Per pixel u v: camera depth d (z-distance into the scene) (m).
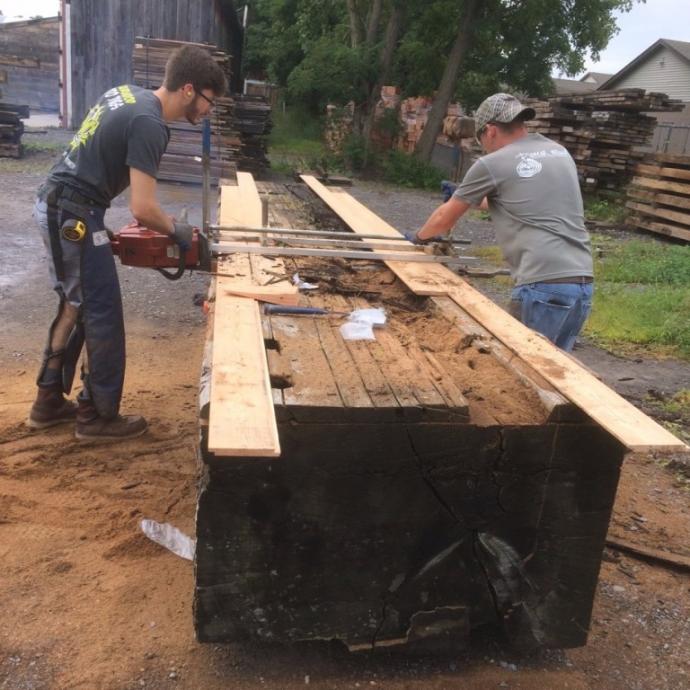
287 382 2.26
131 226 3.63
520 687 2.42
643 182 12.20
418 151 17.05
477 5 16.59
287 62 23.52
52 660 2.38
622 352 6.16
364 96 17.14
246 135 13.64
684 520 3.58
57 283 3.55
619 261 9.21
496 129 3.66
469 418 2.17
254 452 1.79
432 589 2.36
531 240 3.51
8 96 25.92
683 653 2.67
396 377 2.33
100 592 2.70
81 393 3.75
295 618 2.32
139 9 17.61
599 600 2.93
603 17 19.77
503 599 2.40
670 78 31.33
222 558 2.21
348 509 2.21
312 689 2.34
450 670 2.46
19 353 4.99
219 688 2.31
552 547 2.36
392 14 16.75
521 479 2.26
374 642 2.39
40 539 2.98
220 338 2.52
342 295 3.45
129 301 6.26
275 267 3.51
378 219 5.03
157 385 4.60
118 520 3.13
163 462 3.65
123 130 3.24
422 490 2.23
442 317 3.21
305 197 6.12
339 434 2.11
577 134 13.62
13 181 11.32
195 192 11.69
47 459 3.59
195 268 3.54
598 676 2.51
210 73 3.37
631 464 4.12
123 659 2.40
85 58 17.94
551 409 2.18
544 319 3.54
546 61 19.92
